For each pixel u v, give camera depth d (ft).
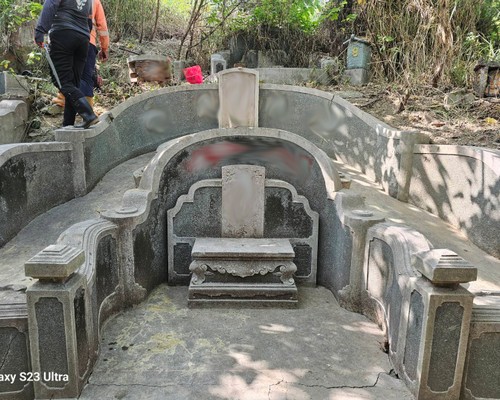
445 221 11.96
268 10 25.27
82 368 6.95
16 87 15.90
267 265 10.15
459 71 19.57
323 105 16.52
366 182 14.15
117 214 9.50
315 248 11.36
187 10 30.07
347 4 25.07
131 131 15.26
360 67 21.45
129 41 26.16
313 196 11.48
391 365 7.78
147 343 8.36
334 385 7.16
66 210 11.14
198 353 8.05
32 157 10.39
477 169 10.75
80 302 6.86
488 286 8.45
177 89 16.70
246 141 11.44
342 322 9.34
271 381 7.24
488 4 22.17
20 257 8.89
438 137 15.23
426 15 20.20
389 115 17.46
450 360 6.59
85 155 12.06
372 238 9.20
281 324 9.25
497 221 10.10
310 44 25.86
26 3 19.13
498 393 6.83
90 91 14.55
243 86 16.69
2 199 9.29
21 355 6.63
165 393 6.89
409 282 7.13
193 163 11.37
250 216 11.30
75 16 12.10
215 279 10.18
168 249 11.23
